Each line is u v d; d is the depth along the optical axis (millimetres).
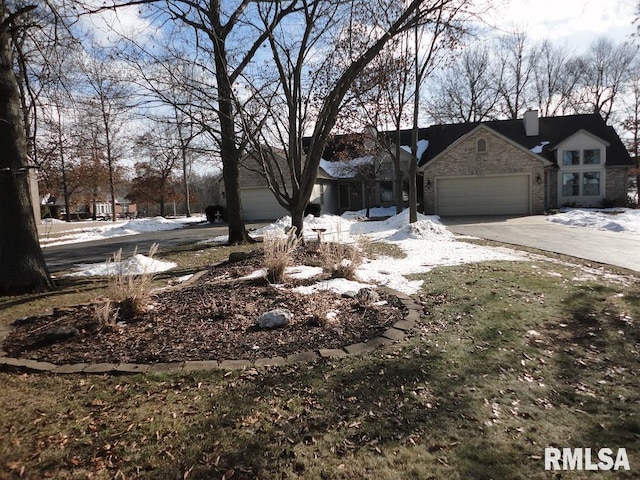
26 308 5887
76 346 4121
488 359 3646
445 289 5906
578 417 2779
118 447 2506
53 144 15445
